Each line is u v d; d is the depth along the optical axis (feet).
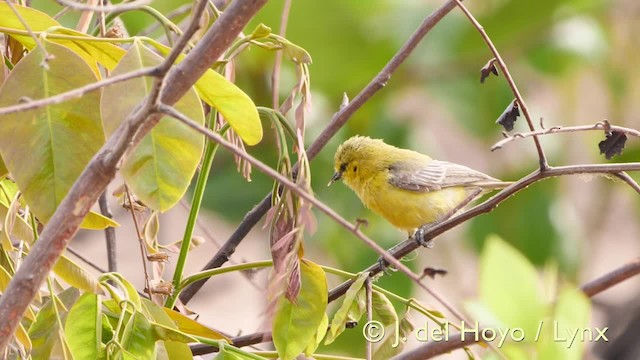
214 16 13.07
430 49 13.74
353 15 13.65
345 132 13.74
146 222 13.11
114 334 12.81
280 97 13.62
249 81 13.64
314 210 13.69
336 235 13.70
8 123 12.41
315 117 13.70
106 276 12.97
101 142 12.59
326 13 13.65
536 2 13.71
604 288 13.15
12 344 12.97
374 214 13.70
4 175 12.98
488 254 9.14
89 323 12.94
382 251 10.15
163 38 13.32
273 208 12.95
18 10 12.96
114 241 13.24
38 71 12.55
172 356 12.97
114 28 13.12
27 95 12.49
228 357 12.95
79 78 12.60
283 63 13.64
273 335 12.98
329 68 13.71
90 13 13.09
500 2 13.73
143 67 12.71
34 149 12.42
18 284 10.83
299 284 12.94
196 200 13.05
